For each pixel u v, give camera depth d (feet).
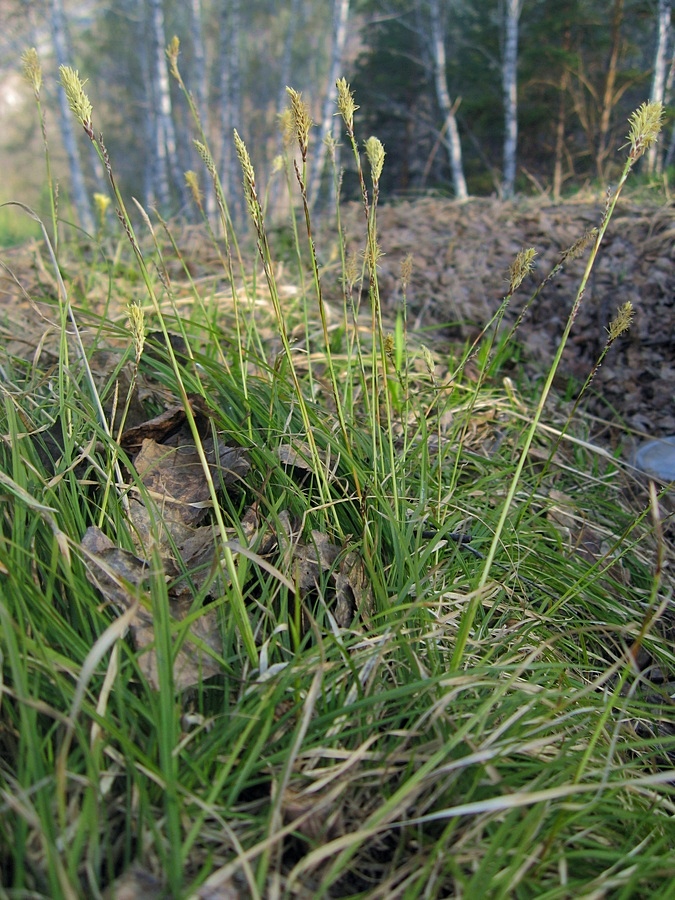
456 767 0.60
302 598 0.78
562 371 1.68
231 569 0.67
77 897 0.47
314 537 0.81
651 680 0.90
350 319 1.69
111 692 0.61
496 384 1.51
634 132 0.61
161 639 0.59
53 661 0.60
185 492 0.86
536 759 0.66
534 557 0.97
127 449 0.91
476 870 0.55
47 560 0.72
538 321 1.81
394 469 0.86
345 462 0.93
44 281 1.63
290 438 0.91
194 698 0.65
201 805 0.53
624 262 1.87
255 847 0.51
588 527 1.12
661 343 1.66
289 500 0.87
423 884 0.55
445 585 0.86
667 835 0.62
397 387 1.24
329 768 0.60
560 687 0.75
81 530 0.75
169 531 0.81
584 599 0.93
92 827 0.50
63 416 0.84
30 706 0.53
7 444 0.84
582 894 0.54
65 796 0.54
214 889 0.51
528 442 0.70
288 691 0.66
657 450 1.36
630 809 0.65
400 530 0.83
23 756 0.55
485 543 0.98
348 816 0.59
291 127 0.85
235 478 0.88
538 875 0.56
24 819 0.50
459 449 0.96
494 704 0.70
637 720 0.75
